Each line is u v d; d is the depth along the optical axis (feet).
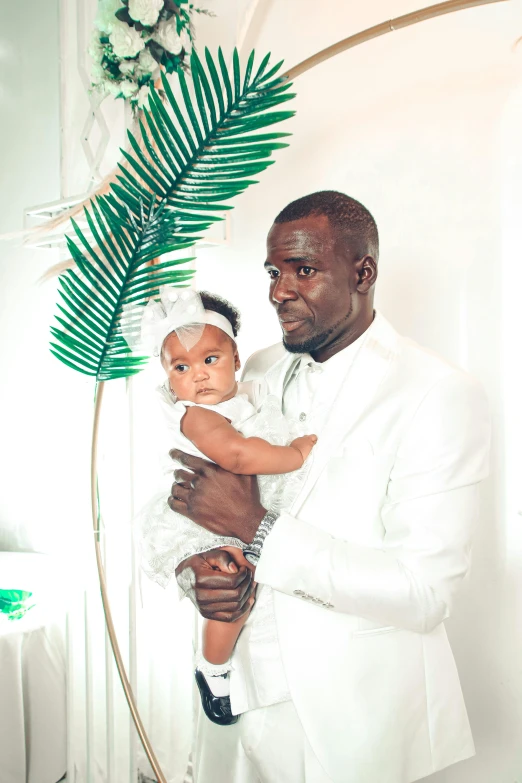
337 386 5.21
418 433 4.60
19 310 10.81
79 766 8.36
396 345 5.06
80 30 8.04
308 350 5.18
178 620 8.55
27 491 10.71
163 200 5.24
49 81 10.44
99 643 8.05
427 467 4.50
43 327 10.52
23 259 10.82
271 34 8.18
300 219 4.93
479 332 7.09
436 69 7.20
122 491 7.48
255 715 5.09
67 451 9.91
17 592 8.84
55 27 10.29
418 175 7.36
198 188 5.20
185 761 8.46
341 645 4.71
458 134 7.14
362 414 4.86
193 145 5.07
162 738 8.61
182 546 5.03
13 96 10.87
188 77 8.23
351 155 7.77
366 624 4.77
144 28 6.82
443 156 7.22
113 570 7.71
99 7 6.84
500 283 6.99
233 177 5.12
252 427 5.05
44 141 10.57
